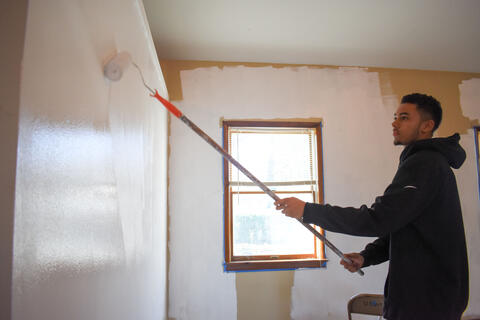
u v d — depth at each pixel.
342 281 2.76
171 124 2.76
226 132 2.79
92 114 0.75
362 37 2.51
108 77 0.87
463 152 1.29
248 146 2.84
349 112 2.95
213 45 2.61
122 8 1.07
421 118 1.32
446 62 2.94
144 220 1.50
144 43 1.51
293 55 2.79
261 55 2.78
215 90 2.83
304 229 2.82
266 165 2.83
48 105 0.53
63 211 0.58
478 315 2.86
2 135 0.43
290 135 2.89
